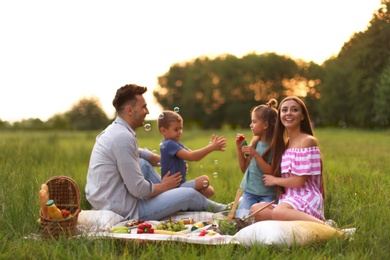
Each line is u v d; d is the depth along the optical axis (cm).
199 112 7119
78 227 452
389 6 3775
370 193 564
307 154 486
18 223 458
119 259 374
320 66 6650
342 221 491
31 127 3894
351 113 4772
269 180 505
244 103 6881
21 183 544
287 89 6869
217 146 550
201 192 572
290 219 457
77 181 642
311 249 390
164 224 470
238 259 366
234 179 834
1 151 875
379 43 3853
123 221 498
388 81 3756
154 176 575
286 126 502
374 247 389
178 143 569
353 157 1161
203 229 456
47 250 391
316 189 492
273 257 372
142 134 2939
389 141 2070
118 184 507
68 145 1469
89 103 6538
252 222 458
